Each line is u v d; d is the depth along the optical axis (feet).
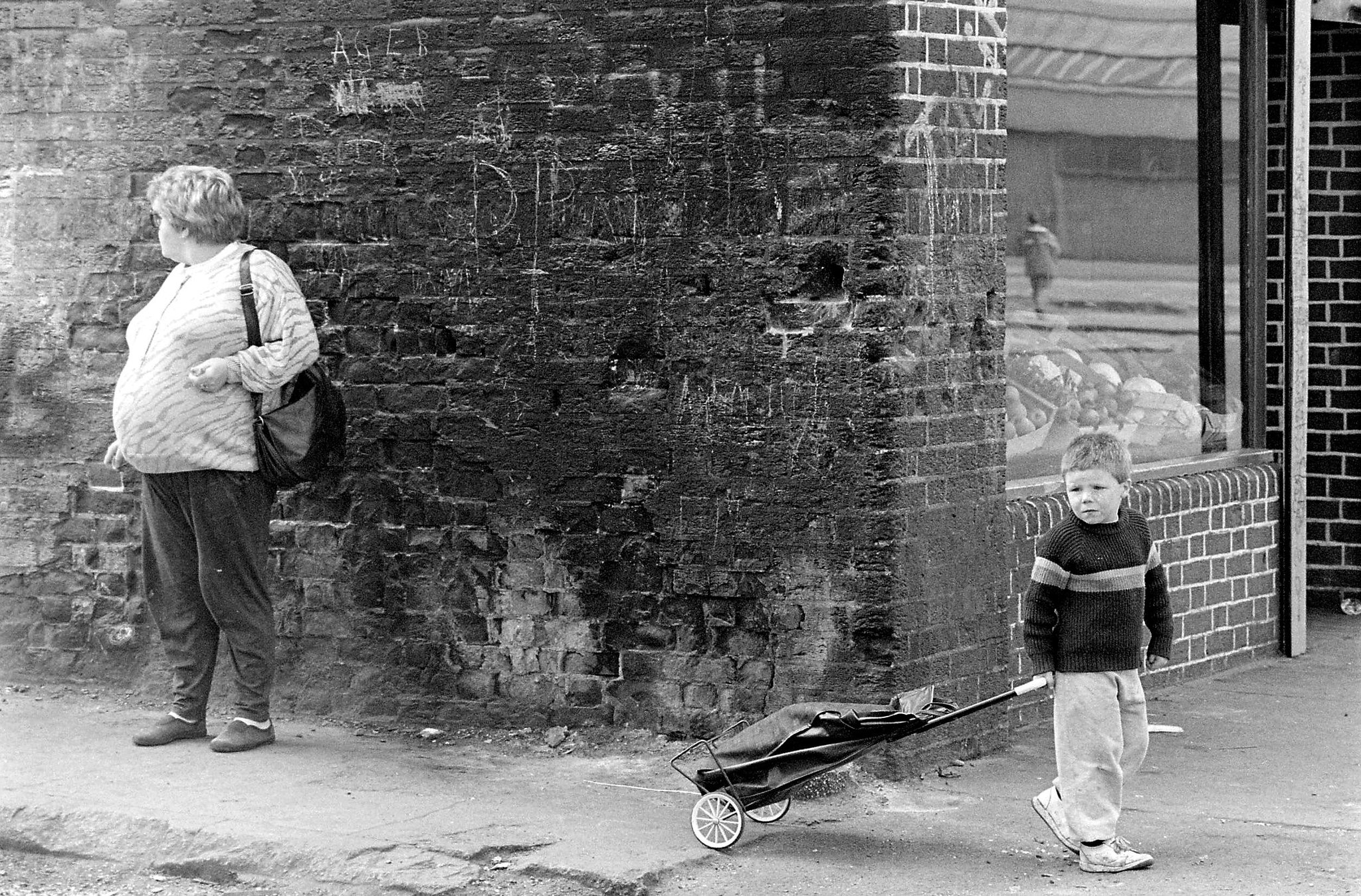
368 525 30.42
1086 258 33.60
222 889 23.43
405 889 22.65
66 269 32.55
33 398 32.86
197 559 28.86
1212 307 37.35
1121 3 34.01
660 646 28.60
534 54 28.81
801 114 26.99
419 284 29.84
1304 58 37.14
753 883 22.56
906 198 26.73
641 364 28.48
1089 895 21.93
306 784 26.71
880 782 26.94
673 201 27.96
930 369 27.37
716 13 27.50
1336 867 23.03
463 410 29.68
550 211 28.86
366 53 29.99
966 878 22.72
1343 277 41.86
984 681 28.84
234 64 30.99
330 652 30.83
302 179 30.55
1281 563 37.93
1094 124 33.83
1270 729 30.99
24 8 32.42
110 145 32.07
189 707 29.25
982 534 28.66
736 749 24.08
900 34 26.50
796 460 27.27
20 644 33.17
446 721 30.09
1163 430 35.99
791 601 27.45
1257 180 38.22
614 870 22.63
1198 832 24.67
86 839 24.76
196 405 28.02
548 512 29.22
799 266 27.14
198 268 28.58
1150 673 34.24
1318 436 42.39
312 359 28.78
